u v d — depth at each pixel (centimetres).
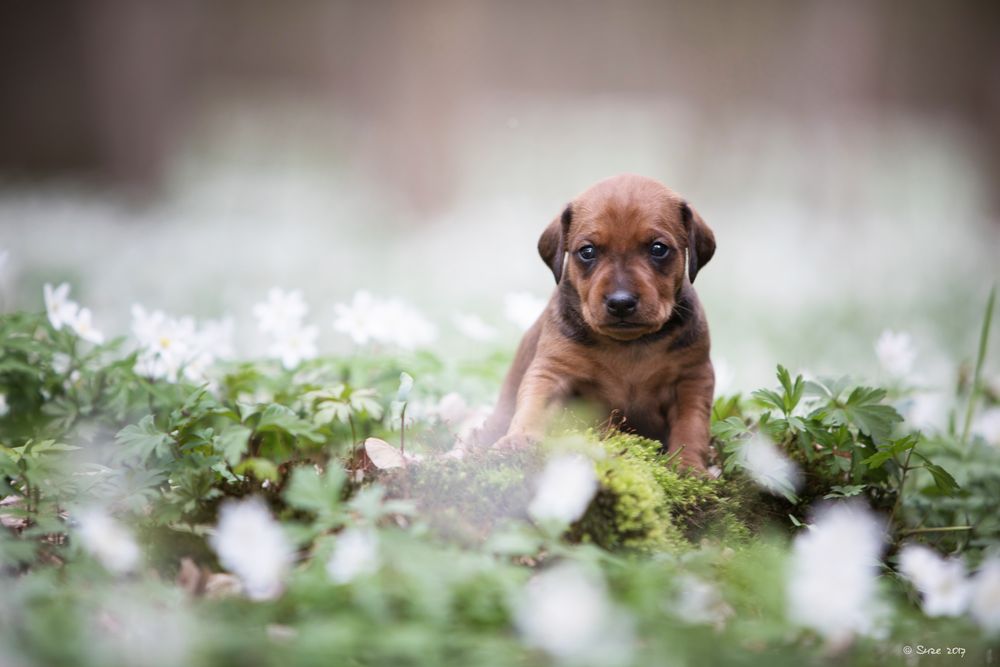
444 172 3030
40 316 648
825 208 3052
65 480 513
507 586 409
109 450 598
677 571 445
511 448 521
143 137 3212
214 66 4088
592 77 4197
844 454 577
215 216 2775
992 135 3438
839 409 562
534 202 3197
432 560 417
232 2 4022
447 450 588
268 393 688
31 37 3625
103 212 2617
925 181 3500
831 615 399
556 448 501
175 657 368
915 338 1370
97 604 414
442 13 3016
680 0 3966
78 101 3606
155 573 466
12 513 492
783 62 3531
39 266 1694
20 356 636
